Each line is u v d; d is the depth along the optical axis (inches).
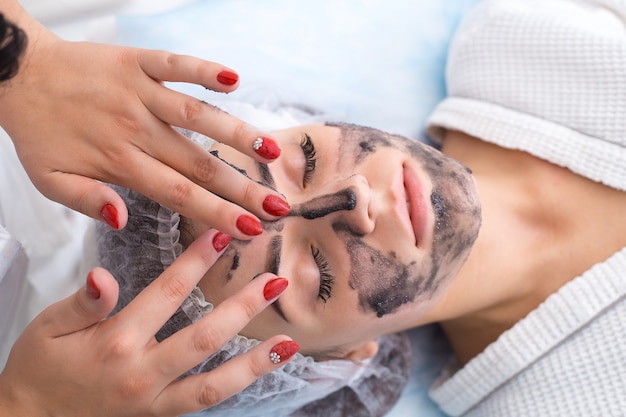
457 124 45.4
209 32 48.3
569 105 42.1
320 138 34.8
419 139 49.8
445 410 44.9
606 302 38.7
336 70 49.4
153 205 31.7
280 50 48.8
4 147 42.8
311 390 39.5
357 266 32.1
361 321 33.6
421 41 51.4
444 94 51.2
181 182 27.7
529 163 43.4
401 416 45.7
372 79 49.9
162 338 33.9
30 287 41.8
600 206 41.3
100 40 47.6
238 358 27.0
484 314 43.2
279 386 36.8
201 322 26.3
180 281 26.9
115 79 29.1
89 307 26.0
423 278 33.1
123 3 48.1
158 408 27.2
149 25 47.7
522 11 45.0
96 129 28.8
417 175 33.4
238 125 27.5
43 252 42.5
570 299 39.3
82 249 41.3
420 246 32.5
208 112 27.6
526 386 40.4
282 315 32.7
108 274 25.6
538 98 43.1
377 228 32.1
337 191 31.6
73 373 26.9
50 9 46.6
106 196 27.7
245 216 27.0
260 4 49.6
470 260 40.5
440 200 33.1
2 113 30.2
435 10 52.1
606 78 41.1
